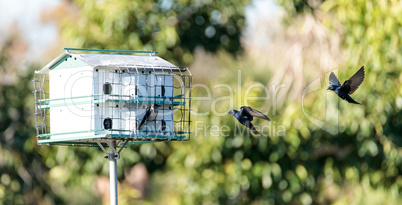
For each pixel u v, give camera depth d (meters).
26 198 19.14
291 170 17.69
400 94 17.00
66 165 18.06
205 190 17.58
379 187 17.94
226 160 17.62
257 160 17.56
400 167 17.75
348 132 17.16
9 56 19.22
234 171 17.50
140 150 17.98
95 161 17.97
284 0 18.02
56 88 12.30
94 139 11.91
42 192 19.38
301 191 18.03
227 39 19.36
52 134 12.31
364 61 16.97
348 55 17.03
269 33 18.61
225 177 17.59
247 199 17.86
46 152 18.27
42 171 19.19
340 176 18.02
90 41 18.05
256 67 18.72
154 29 18.27
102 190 19.27
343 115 17.11
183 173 17.81
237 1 19.28
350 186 18.38
